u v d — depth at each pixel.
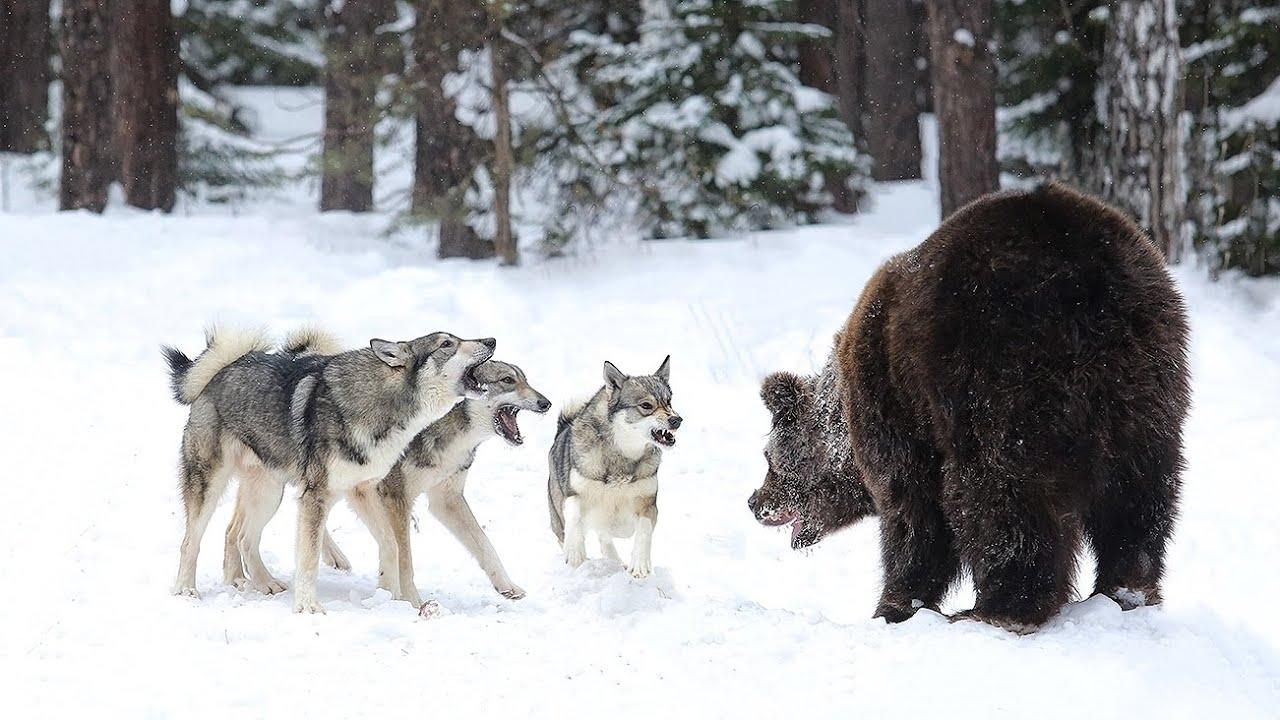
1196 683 6.86
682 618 8.22
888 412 8.36
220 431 10.02
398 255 27.11
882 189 36.00
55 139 33.03
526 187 27.45
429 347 9.78
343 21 34.94
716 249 26.14
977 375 7.70
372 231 29.41
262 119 49.78
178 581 9.74
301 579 9.19
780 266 24.84
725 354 19.14
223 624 8.22
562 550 12.05
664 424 10.71
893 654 7.40
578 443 10.98
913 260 8.36
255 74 52.06
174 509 12.52
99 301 21.05
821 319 20.95
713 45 27.62
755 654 7.59
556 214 27.20
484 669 7.43
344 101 27.81
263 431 9.80
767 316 21.39
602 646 7.92
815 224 29.05
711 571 11.77
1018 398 7.57
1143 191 23.56
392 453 9.71
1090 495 7.76
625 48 28.36
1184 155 24.19
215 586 10.12
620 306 22.41
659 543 12.62
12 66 37.25
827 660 7.43
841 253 25.55
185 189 32.94
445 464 10.40
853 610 10.70
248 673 7.28
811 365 18.38
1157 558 7.86
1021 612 7.68
